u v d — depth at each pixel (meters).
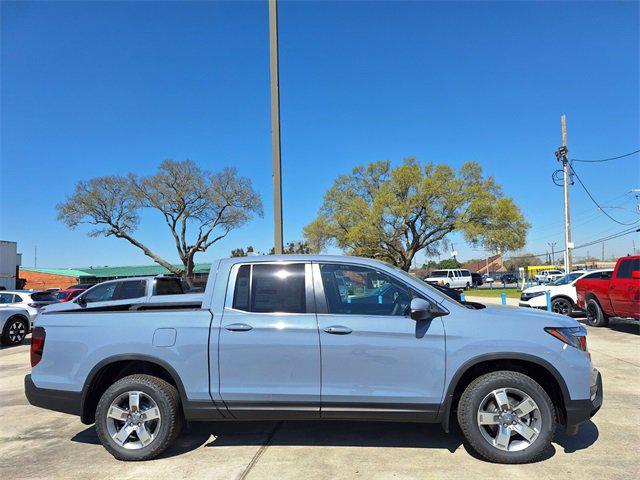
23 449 4.68
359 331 4.13
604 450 4.36
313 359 4.14
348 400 4.10
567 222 28.33
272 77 8.84
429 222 43.47
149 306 5.32
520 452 4.02
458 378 4.07
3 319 12.11
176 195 47.97
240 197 49.44
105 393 4.36
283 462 4.18
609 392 6.32
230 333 4.22
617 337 11.13
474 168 43.34
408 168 43.03
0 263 41.50
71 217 45.28
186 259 49.69
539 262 112.69
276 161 8.84
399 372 4.11
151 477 3.94
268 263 4.50
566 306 14.78
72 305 6.80
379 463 4.12
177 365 4.24
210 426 5.18
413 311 4.00
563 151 28.38
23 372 8.74
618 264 11.46
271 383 4.16
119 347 4.32
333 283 4.44
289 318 4.23
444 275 43.78
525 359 4.04
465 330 4.11
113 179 46.44
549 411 4.02
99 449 4.65
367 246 45.16
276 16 8.83
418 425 5.10
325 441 4.68
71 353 4.42
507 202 40.91
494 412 4.09
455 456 4.25
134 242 48.00
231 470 4.04
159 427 4.27
